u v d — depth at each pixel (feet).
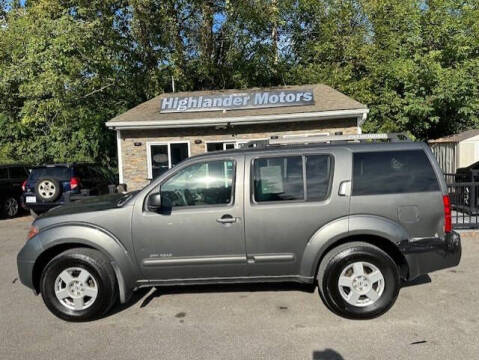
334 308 13.28
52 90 43.11
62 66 43.73
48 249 13.89
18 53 46.93
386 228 13.14
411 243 13.25
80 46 44.57
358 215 13.30
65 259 13.48
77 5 48.85
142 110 45.80
